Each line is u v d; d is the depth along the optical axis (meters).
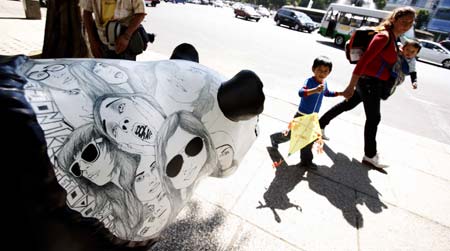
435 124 5.91
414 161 3.76
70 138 0.66
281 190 2.62
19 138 0.57
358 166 3.35
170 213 1.01
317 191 2.73
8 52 5.50
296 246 2.04
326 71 2.74
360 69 2.89
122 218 0.80
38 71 0.72
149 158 0.83
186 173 1.02
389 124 5.51
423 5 48.31
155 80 0.95
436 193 3.08
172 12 20.83
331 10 19.98
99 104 0.75
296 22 26.45
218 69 7.09
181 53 1.33
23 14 10.34
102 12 2.71
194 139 1.00
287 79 7.11
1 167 0.56
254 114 1.03
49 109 0.65
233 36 13.61
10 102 0.58
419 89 9.43
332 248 2.09
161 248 1.80
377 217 2.52
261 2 80.31
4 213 0.58
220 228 2.05
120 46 2.63
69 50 4.39
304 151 2.96
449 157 4.02
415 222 2.54
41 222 0.62
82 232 0.71
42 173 0.60
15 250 0.61
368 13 18.52
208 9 35.62
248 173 2.79
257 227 2.13
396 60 2.97
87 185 0.69
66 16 4.19
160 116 0.89
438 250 2.27
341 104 3.61
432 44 19.41
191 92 1.01
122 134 0.77
